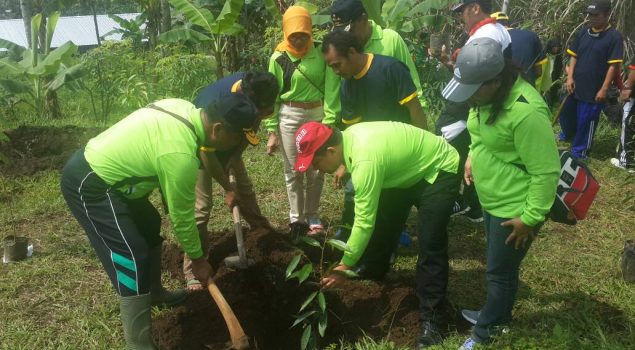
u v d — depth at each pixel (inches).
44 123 347.3
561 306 154.5
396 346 141.4
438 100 342.3
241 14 410.9
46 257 180.9
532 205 113.6
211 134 120.3
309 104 177.5
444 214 137.1
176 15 490.9
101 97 390.0
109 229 123.9
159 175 119.7
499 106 110.5
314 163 128.1
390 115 153.2
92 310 154.9
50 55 357.1
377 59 149.1
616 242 191.0
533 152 110.1
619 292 160.2
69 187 124.1
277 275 159.0
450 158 138.8
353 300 152.3
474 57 107.5
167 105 124.5
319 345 147.6
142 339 130.0
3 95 367.9
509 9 379.6
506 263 123.3
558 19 340.2
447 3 325.7
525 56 211.2
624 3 318.0
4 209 218.4
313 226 189.6
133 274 125.8
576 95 262.1
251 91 138.5
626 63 311.6
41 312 154.2
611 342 133.7
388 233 154.3
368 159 124.6
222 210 212.5
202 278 131.1
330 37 146.3
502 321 129.9
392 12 329.4
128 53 399.5
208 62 409.4
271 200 222.5
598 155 275.7
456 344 134.6
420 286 142.3
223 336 143.3
